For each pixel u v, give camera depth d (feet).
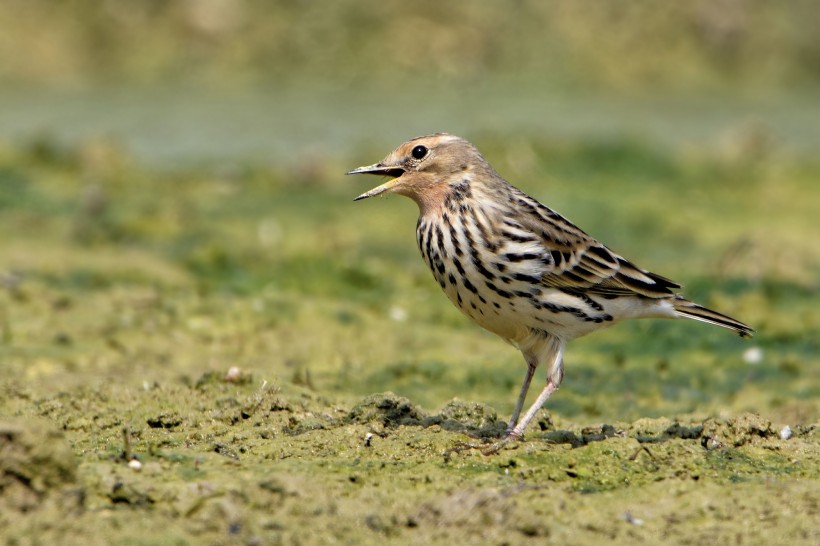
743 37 100.37
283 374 42.80
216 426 34.50
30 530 25.45
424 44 94.43
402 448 32.19
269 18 94.27
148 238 62.95
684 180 77.71
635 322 50.72
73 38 92.27
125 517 26.40
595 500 29.14
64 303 50.72
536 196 71.92
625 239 65.82
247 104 88.99
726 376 44.83
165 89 91.61
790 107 95.25
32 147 75.20
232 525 26.12
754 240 59.36
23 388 38.27
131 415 35.70
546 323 34.17
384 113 86.74
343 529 26.55
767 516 28.22
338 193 71.56
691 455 31.96
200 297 52.49
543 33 96.53
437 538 26.48
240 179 73.20
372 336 49.06
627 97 94.79
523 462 31.17
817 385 43.70
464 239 33.78
